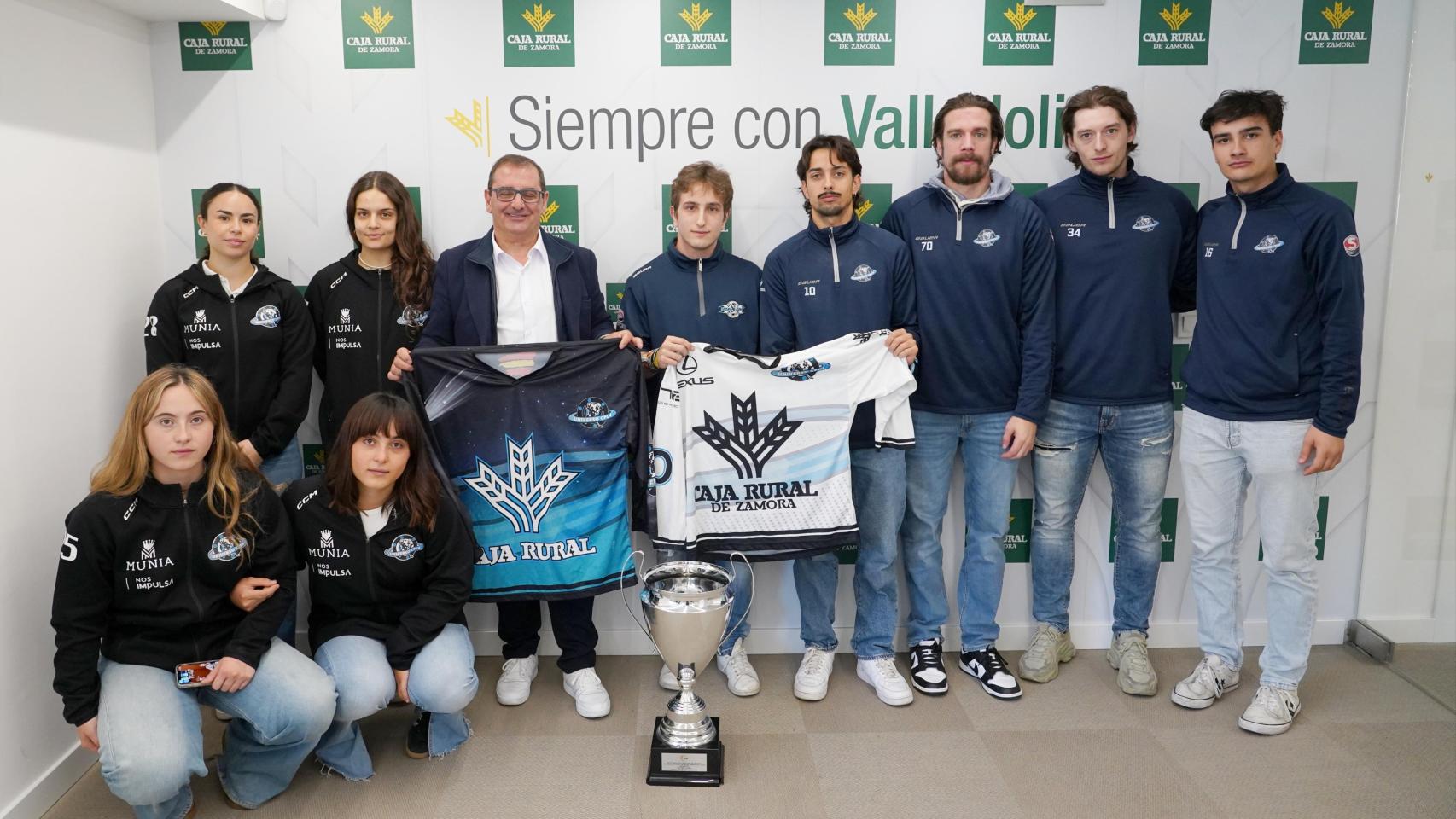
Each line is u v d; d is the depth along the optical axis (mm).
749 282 2834
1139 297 2773
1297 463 2600
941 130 2746
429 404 2619
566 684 2883
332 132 2965
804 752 2578
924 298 2791
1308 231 2510
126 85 2789
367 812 2301
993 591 2979
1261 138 2523
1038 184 3041
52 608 2191
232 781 2305
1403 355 3072
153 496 2123
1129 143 2764
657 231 3043
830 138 2666
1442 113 2975
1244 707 2832
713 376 2729
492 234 2756
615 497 2734
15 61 2309
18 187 2320
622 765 2516
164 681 2154
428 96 2957
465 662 2439
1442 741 2633
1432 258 3016
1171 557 3236
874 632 2928
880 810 2311
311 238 3010
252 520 2227
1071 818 2275
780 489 2777
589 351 2660
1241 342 2617
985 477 2896
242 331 2670
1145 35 2965
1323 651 3227
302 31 2920
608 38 2947
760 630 3229
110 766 2029
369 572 2395
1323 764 2516
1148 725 2729
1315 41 2965
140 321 2857
